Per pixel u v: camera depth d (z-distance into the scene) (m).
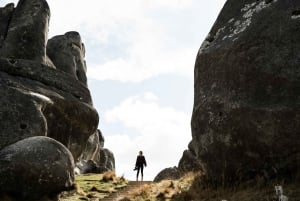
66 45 42.06
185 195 21.11
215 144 21.69
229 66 21.59
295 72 19.48
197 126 22.89
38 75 31.42
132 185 29.05
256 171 20.22
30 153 22.41
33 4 35.75
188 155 37.00
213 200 19.22
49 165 22.44
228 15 24.59
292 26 20.42
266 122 19.45
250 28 21.66
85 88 34.75
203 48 24.31
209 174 22.47
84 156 44.06
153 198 22.73
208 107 22.25
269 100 19.72
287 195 16.62
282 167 19.22
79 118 31.91
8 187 21.66
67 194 24.56
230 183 20.95
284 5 21.33
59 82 32.56
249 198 17.78
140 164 35.12
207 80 23.06
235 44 21.72
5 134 24.27
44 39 34.94
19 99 26.27
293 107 18.92
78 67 42.62
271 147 19.41
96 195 25.44
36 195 22.17
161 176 40.94
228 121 20.94
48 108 28.77
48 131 29.02
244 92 20.61
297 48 19.94
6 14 36.03
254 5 23.03
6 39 33.69
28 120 25.44
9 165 21.77
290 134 18.88
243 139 20.34
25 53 33.31
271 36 20.67
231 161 21.00
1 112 24.94
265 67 20.22
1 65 30.05
